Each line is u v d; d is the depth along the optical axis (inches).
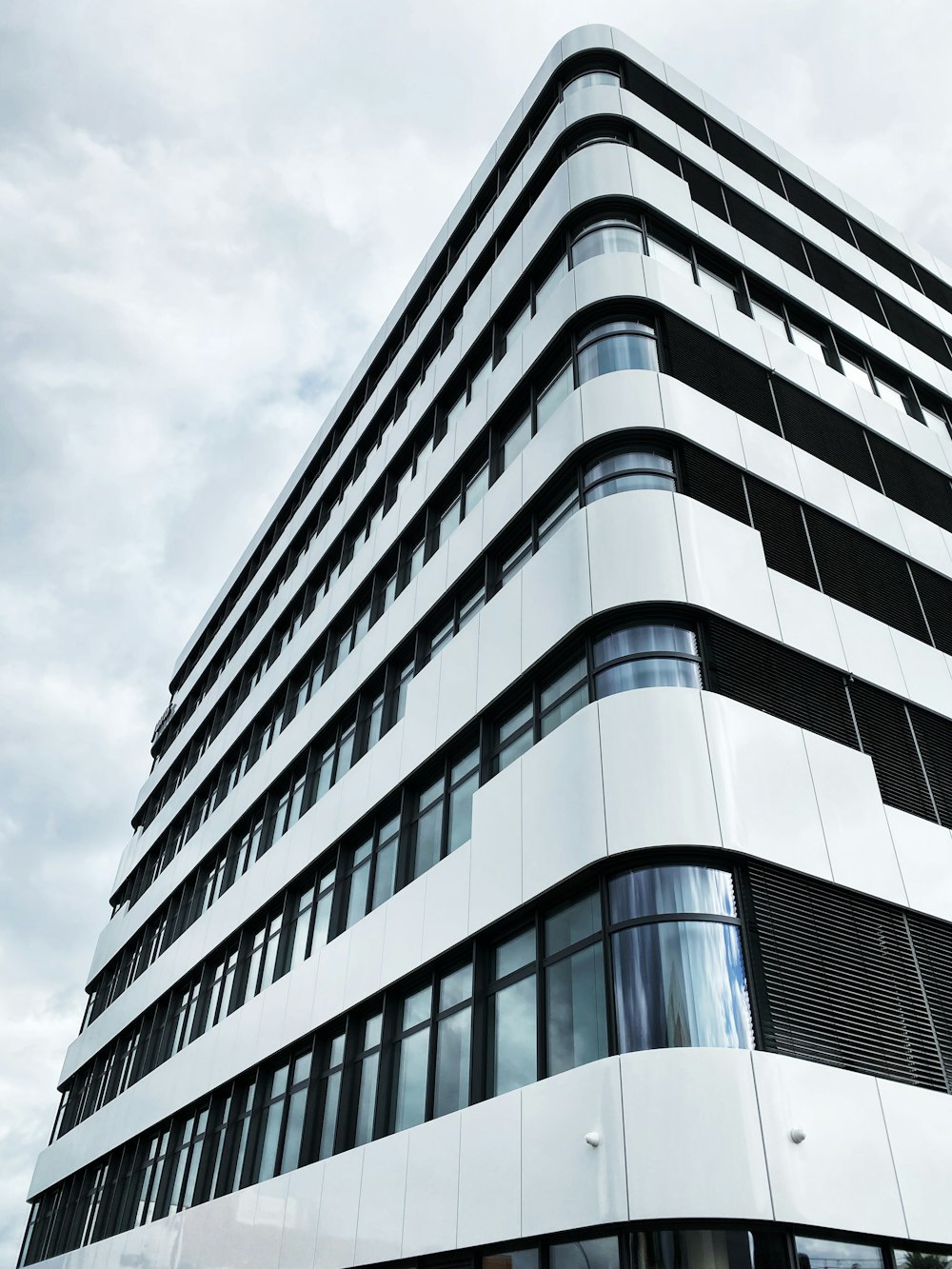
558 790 516.7
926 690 633.6
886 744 586.9
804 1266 374.0
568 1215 408.2
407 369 1031.6
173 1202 895.7
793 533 645.3
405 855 700.0
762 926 450.0
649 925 450.0
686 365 674.8
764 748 503.8
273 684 1133.7
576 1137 419.2
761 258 829.8
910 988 483.5
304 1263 605.6
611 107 822.5
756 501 638.5
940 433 880.9
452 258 1045.2
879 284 963.3
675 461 618.8
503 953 549.6
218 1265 725.3
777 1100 396.5
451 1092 547.8
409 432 959.6
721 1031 418.9
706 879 458.3
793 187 962.1
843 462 741.3
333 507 1156.5
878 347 888.9
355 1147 618.2
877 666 614.2
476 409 816.3
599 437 620.1
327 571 1118.4
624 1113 402.0
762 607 571.5
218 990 997.2
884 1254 398.9
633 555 551.8
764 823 477.4
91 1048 1393.9
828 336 856.9
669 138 844.6
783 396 734.5
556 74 896.9
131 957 1440.7
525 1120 455.8
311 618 1082.1
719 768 480.7
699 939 440.5
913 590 701.9
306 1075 735.1
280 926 880.9
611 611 544.7
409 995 636.7
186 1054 977.5
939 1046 472.1
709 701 500.4
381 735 812.0
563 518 640.4
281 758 1019.9
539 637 593.6
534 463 679.1
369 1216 554.6
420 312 1103.0
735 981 433.7
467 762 662.5
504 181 966.4
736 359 718.5
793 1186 379.6
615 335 676.1
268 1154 749.3
